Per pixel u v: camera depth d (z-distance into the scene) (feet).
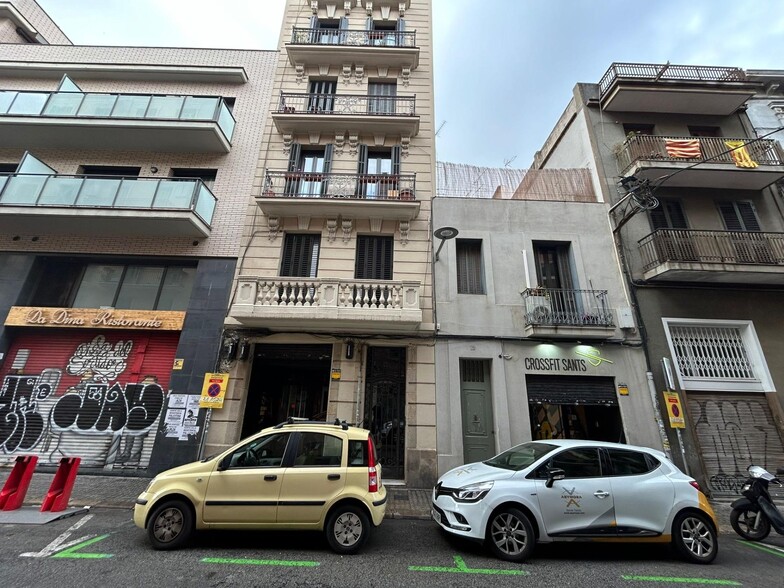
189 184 32.76
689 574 14.70
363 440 17.26
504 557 15.39
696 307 32.76
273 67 41.88
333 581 13.05
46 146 36.58
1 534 16.20
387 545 16.76
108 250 33.32
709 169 34.32
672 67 39.73
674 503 16.57
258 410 31.91
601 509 16.03
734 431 29.30
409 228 35.17
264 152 37.60
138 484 25.35
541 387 30.60
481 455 29.12
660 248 32.53
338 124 37.65
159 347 31.19
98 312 30.94
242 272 33.12
